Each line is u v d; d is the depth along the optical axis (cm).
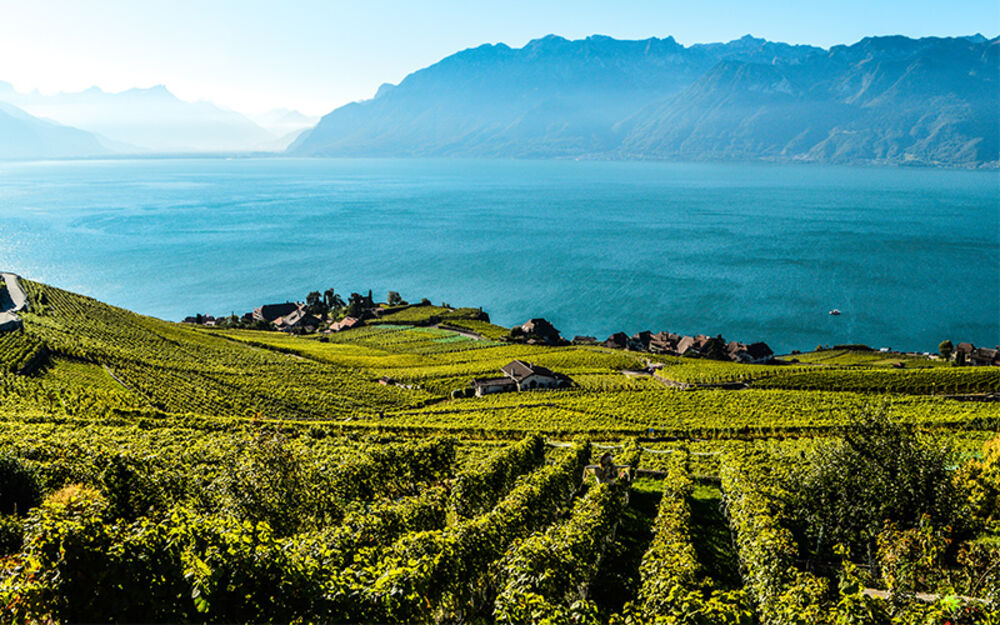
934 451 2775
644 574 2458
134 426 5897
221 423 6481
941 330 16588
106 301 19788
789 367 11675
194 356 10419
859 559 2986
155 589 1490
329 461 4172
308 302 19000
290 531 2833
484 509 3838
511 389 10219
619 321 17950
